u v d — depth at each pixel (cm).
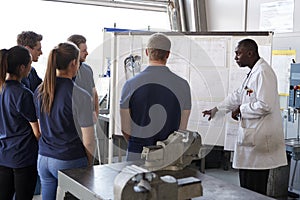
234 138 346
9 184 256
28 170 254
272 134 281
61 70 215
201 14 523
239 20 479
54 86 213
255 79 283
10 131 246
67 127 216
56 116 214
